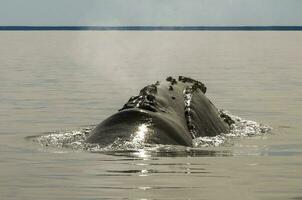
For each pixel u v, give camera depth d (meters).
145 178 57.06
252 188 54.16
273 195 51.81
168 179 56.78
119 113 72.62
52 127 92.88
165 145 68.88
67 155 67.88
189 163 63.69
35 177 57.94
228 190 53.22
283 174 59.97
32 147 73.88
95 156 66.56
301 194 52.22
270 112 112.44
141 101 74.12
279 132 87.94
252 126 90.25
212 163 64.19
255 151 72.19
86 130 86.31
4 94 141.12
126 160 64.31
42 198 50.44
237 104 124.00
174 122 73.12
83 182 55.69
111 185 54.50
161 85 79.62
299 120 101.81
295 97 137.38
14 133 86.69
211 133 78.50
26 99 131.38
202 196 51.03
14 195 51.44
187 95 80.75
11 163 64.56
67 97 135.75
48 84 168.00
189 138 73.38
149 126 70.25
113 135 70.06
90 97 136.38
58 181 56.19
